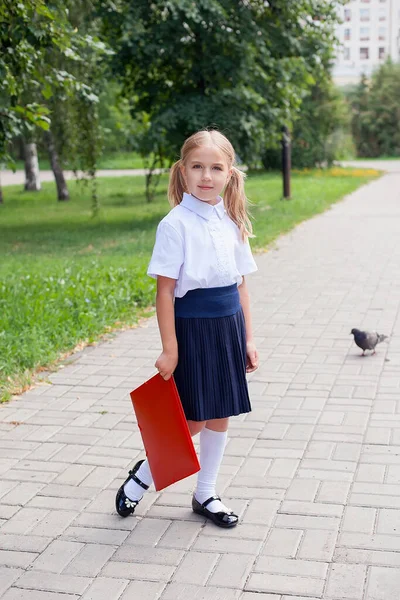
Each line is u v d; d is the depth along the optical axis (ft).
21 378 19.12
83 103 51.26
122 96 59.36
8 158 34.06
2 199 87.15
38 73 28.99
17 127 34.55
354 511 12.00
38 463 14.29
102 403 17.60
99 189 100.78
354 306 27.25
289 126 58.75
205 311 11.12
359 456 14.14
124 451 14.78
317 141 128.47
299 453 14.35
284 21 56.03
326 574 10.25
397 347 21.81
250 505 12.33
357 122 204.54
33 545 11.32
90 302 26.63
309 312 26.50
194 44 54.24
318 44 57.52
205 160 10.93
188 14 48.03
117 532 11.66
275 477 13.34
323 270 34.78
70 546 11.27
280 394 17.85
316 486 12.93
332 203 70.79
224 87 54.54
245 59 53.11
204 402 11.19
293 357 21.01
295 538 11.24
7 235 53.78
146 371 20.11
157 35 51.72
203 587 10.07
